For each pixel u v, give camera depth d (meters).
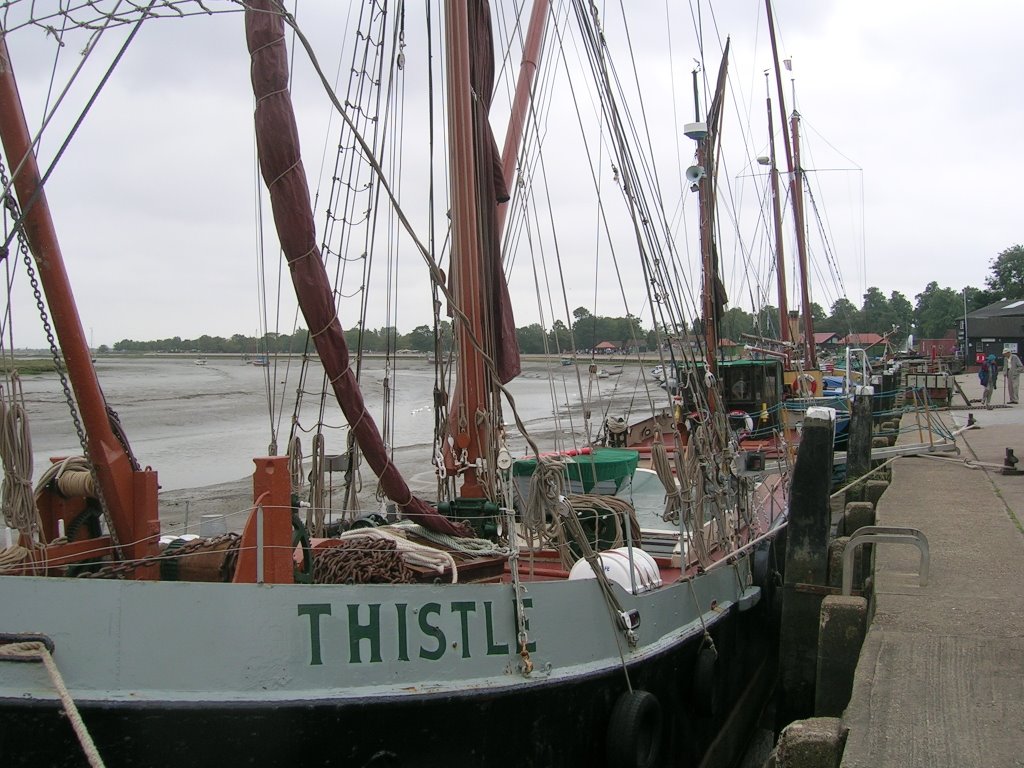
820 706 7.91
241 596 4.99
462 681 5.73
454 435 7.87
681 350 9.38
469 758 5.69
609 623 6.86
